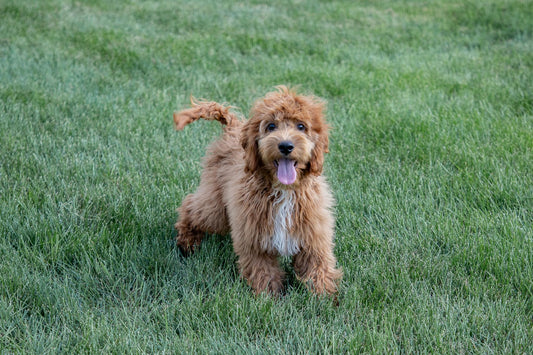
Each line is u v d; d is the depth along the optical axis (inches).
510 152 234.1
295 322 145.6
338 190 210.1
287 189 151.8
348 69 343.3
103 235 180.5
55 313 149.9
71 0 498.3
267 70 345.1
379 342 136.3
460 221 192.9
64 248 174.9
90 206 200.8
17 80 309.9
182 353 133.9
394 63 355.9
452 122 262.4
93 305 153.6
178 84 322.7
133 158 239.3
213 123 270.1
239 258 163.6
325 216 158.9
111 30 409.1
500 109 279.9
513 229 182.1
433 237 186.4
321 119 156.2
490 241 177.8
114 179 218.7
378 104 288.4
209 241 185.2
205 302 153.3
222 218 176.6
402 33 433.7
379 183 217.2
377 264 169.9
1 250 173.6
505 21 445.1
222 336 139.8
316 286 158.1
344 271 169.3
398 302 153.5
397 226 191.8
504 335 142.3
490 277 161.8
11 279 158.2
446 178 218.2
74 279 166.1
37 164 225.8
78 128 259.6
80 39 388.2
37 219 188.7
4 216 189.0
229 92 307.1
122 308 152.9
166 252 179.9
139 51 369.4
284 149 143.5
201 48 382.3
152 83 322.7
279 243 155.4
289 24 457.4
